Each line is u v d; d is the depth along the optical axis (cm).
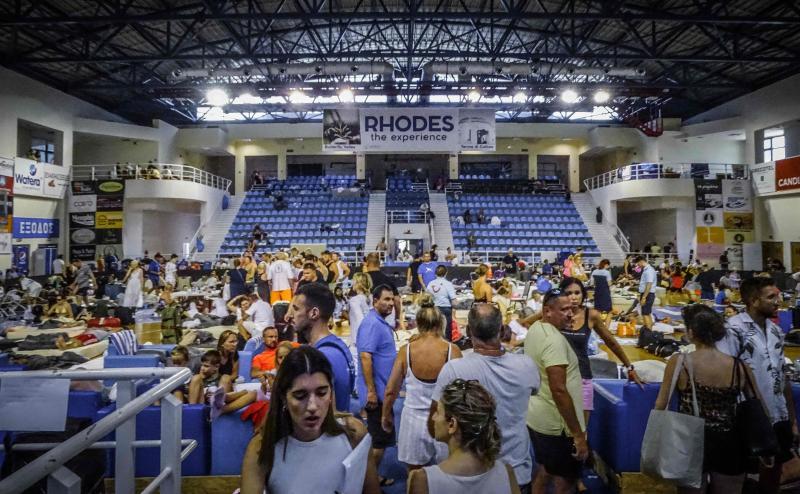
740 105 2036
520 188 2583
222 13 1171
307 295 252
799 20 1132
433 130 1741
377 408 320
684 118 2469
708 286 1609
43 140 1917
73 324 955
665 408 242
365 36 1819
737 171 2047
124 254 1909
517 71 1661
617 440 334
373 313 336
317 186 2572
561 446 263
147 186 1922
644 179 2061
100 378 197
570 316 271
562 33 1555
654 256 2095
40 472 120
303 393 153
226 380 395
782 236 1883
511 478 165
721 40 1583
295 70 1650
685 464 229
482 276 715
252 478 156
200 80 1903
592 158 2828
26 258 1705
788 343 786
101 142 2234
